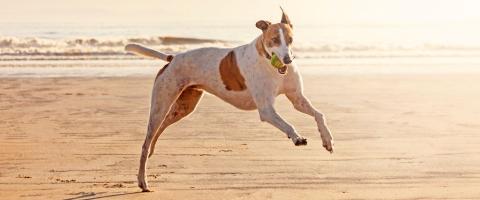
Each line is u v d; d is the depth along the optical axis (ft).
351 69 91.76
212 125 47.62
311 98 62.39
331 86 71.51
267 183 30.76
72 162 36.01
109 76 80.69
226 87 29.53
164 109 30.37
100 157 37.37
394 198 27.84
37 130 45.93
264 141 41.81
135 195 28.68
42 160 36.47
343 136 43.52
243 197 28.12
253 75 28.48
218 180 31.50
